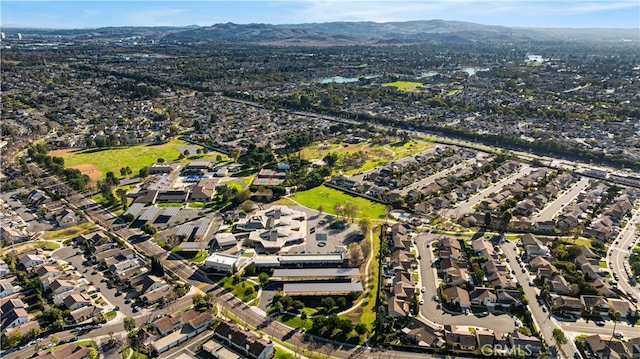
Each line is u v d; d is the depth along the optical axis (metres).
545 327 154.12
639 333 150.75
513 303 164.12
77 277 182.38
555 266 188.12
